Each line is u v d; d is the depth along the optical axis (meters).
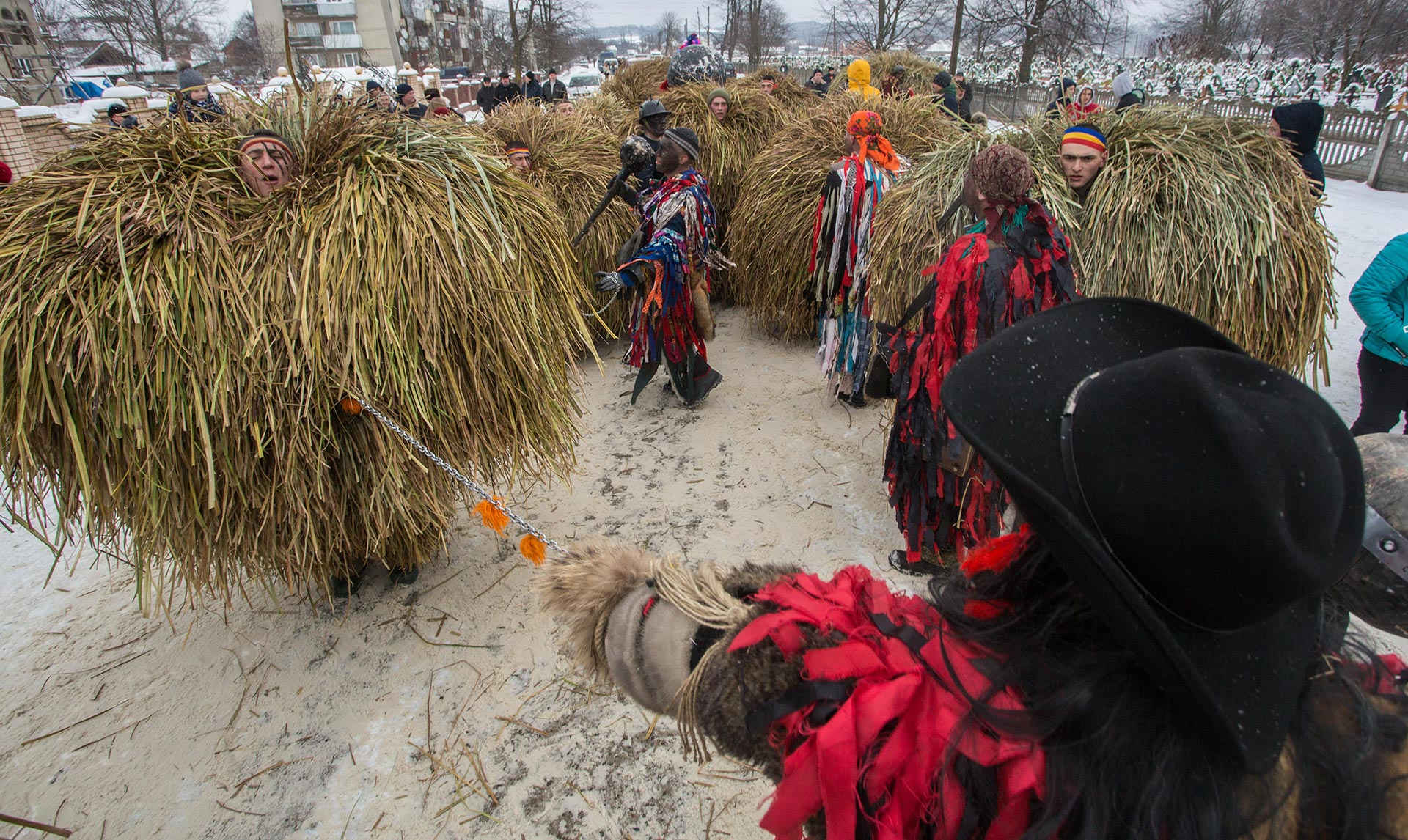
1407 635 1.07
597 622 1.10
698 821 2.12
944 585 1.00
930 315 2.60
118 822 2.15
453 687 2.55
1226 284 2.86
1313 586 0.61
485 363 2.51
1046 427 0.80
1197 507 0.62
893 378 2.73
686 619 1.01
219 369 2.08
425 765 2.30
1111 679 0.77
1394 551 1.03
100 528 2.27
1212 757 0.71
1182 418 0.65
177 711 2.49
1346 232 8.03
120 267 2.04
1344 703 0.79
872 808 0.82
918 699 0.83
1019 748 0.77
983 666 0.84
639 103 8.37
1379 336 3.35
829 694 0.85
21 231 2.10
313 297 2.17
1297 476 0.61
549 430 2.83
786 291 5.11
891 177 4.00
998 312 2.42
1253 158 3.04
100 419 2.11
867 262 3.95
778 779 0.96
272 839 2.11
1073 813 0.73
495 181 2.63
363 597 2.93
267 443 2.22
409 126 2.58
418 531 2.62
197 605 2.93
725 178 6.13
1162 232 2.88
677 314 4.17
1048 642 0.84
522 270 2.59
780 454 3.91
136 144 2.31
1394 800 0.73
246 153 2.36
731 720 0.91
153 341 2.05
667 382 4.73
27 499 2.14
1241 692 0.70
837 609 0.94
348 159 2.42
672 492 3.61
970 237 2.48
